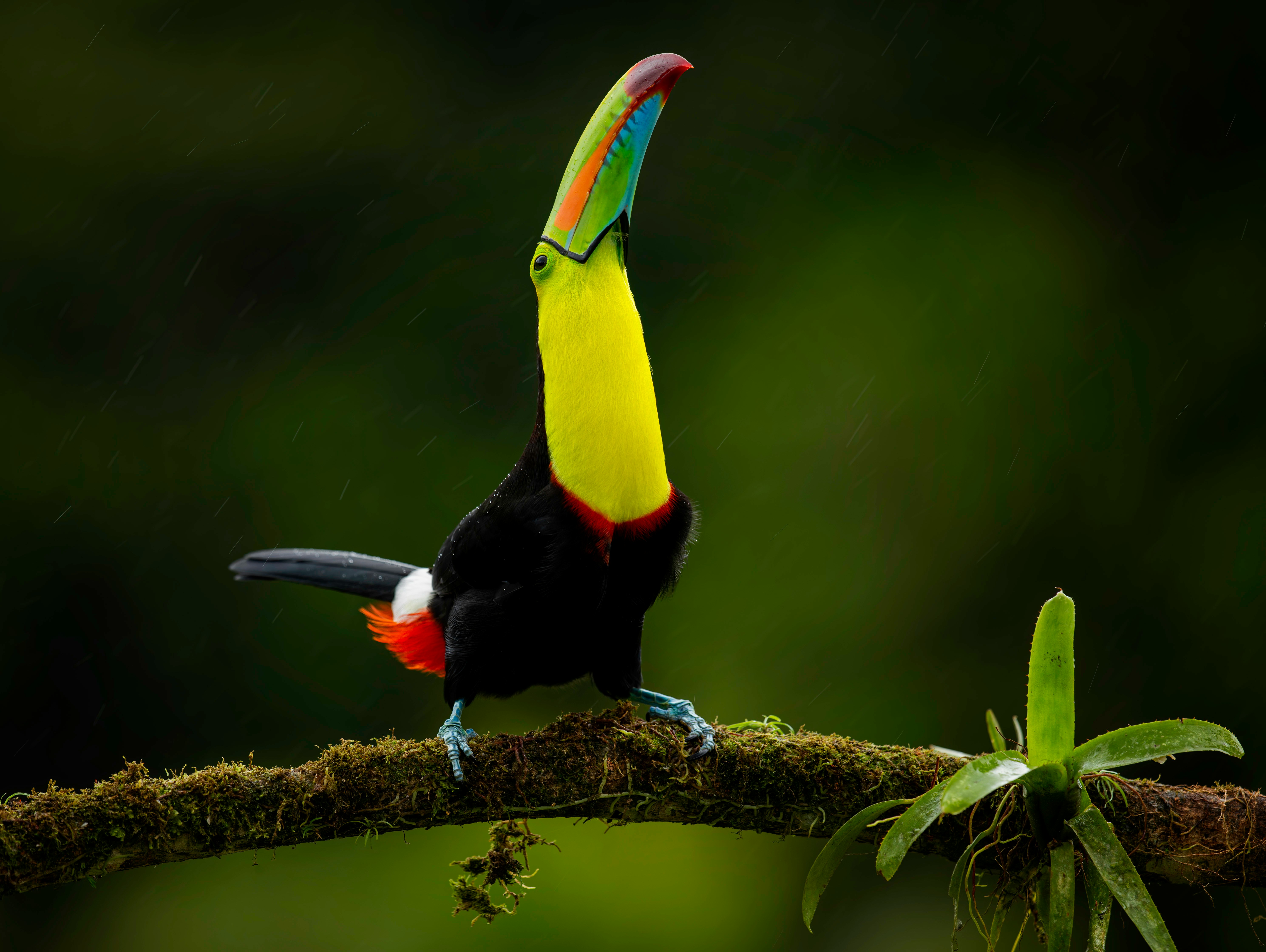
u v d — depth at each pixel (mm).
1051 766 4688
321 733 13461
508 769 5066
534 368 14500
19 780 13586
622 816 5172
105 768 13719
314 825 4906
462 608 5633
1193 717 12664
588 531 5352
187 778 4805
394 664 13469
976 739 12750
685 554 5723
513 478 5652
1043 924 4957
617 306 5352
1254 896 11328
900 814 5062
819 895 4973
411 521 13875
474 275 14812
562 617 5500
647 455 5375
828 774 5113
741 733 5270
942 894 11828
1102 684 12953
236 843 4820
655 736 5199
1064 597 4793
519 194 15031
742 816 5184
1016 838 4840
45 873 4625
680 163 15008
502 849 5344
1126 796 4953
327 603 13719
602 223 5375
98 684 13656
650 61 5523
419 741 5301
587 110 15336
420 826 5070
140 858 4734
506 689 5781
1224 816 4938
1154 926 4469
